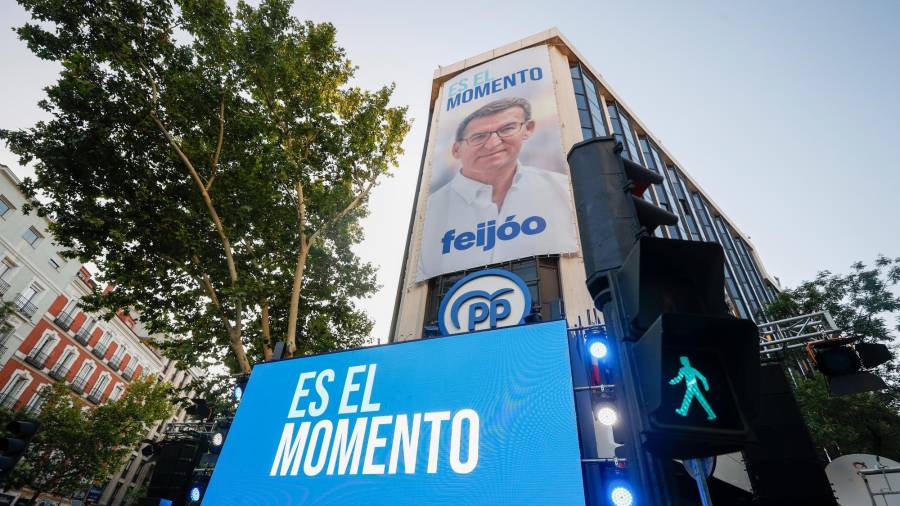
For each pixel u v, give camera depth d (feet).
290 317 40.81
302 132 49.14
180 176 47.93
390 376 19.56
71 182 43.27
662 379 5.53
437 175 53.16
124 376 138.92
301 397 20.76
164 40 44.62
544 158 47.70
